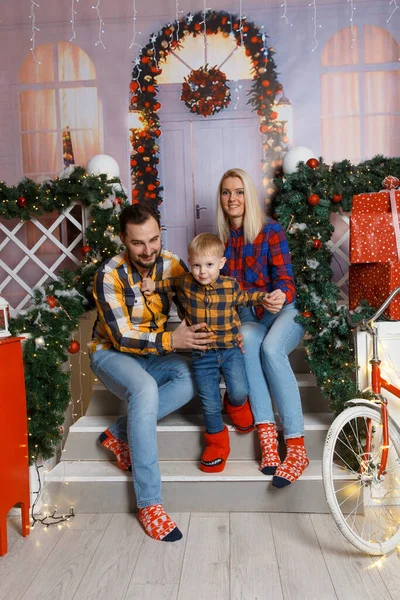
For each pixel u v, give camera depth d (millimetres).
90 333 3652
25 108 4141
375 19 3914
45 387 2520
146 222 2262
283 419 2404
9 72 4129
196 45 3994
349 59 3949
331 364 2523
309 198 2801
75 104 4105
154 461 2244
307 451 2537
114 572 1934
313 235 2811
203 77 4000
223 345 2359
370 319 2170
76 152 4133
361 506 2336
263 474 2367
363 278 2660
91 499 2428
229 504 2383
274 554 2023
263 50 3965
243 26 3955
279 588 1814
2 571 1971
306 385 2752
